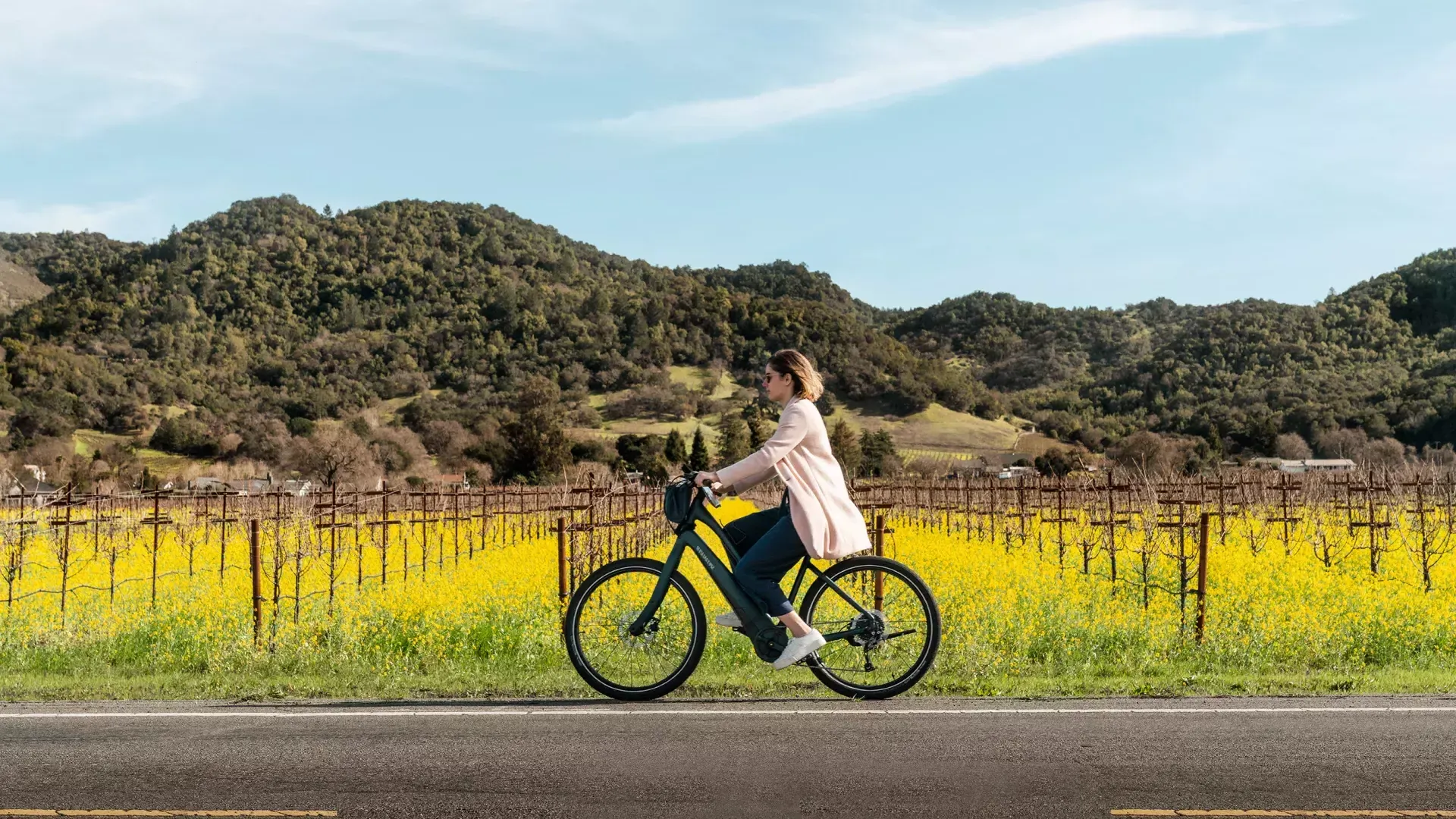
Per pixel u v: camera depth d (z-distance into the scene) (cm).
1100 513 1770
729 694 623
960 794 416
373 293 18150
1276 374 11481
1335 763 458
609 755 475
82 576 1414
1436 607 910
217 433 10781
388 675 772
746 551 609
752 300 17838
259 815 398
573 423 12775
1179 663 833
